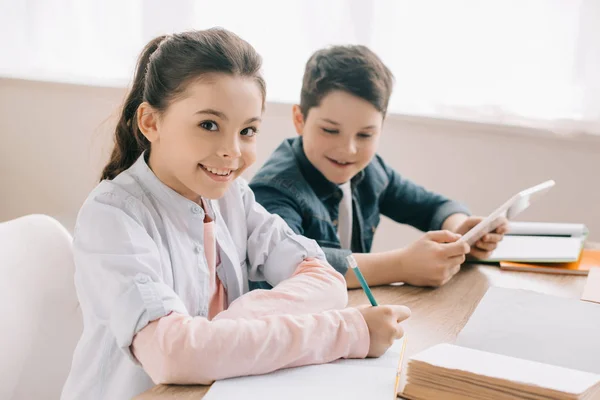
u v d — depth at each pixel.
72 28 2.79
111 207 0.98
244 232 1.23
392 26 2.35
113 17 2.72
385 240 2.54
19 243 1.12
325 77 1.57
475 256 1.42
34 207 3.01
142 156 1.07
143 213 1.02
